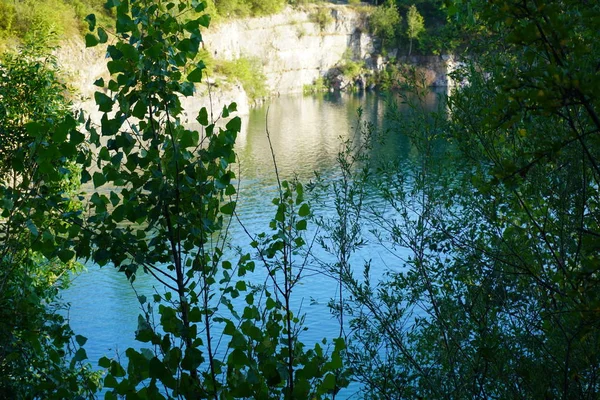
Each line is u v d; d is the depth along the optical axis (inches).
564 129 175.6
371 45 4987.7
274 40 4825.3
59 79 487.5
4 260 239.0
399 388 212.5
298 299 861.2
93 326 900.0
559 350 191.3
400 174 241.1
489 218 216.2
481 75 212.7
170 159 151.2
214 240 1085.1
